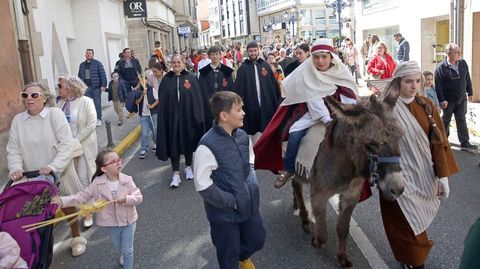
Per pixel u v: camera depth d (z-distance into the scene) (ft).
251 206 11.72
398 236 12.67
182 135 24.02
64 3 52.75
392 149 10.89
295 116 15.64
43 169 13.94
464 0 42.01
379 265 14.11
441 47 53.16
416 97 12.62
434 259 14.29
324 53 14.79
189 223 18.76
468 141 28.02
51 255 12.15
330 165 12.95
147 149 33.14
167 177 25.90
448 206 18.81
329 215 18.60
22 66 30.37
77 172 17.81
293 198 19.69
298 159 14.79
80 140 17.76
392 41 63.62
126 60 45.70
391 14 61.67
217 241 11.83
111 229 13.70
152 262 15.46
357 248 15.37
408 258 12.64
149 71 31.58
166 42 114.21
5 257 10.45
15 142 14.94
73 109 18.07
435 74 28.17
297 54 30.37
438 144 12.36
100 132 38.86
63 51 50.37
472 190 20.62
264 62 28.19
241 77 27.76
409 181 12.35
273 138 16.93
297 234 16.83
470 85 27.99
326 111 14.40
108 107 55.83
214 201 11.12
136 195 13.44
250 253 12.29
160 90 24.09
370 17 68.90
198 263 15.24
